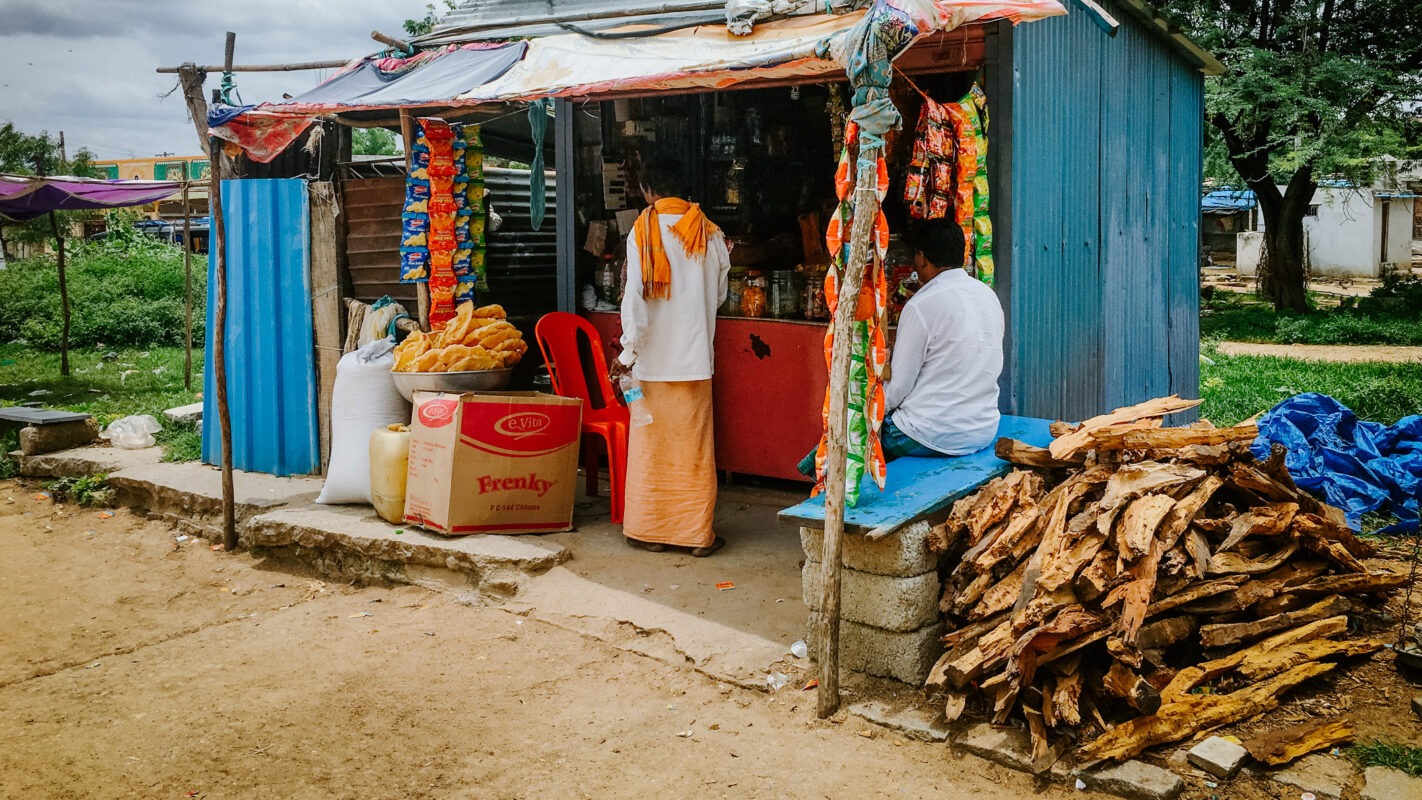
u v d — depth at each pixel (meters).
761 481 6.83
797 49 4.18
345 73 6.52
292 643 4.86
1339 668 4.06
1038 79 5.56
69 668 4.72
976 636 3.68
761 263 6.50
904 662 3.96
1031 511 3.86
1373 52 18.64
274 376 7.30
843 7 4.80
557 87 5.13
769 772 3.52
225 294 6.27
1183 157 8.46
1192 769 3.38
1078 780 3.33
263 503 6.54
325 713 4.09
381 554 5.64
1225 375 12.61
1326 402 6.82
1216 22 18.23
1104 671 3.59
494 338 6.23
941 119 4.64
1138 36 7.22
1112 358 7.02
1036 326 5.70
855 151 3.83
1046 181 5.75
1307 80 17.33
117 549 6.59
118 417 9.95
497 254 7.49
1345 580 4.26
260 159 6.36
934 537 3.95
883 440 4.70
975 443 4.63
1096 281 6.64
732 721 3.89
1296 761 3.39
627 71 5.03
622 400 6.37
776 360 6.31
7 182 10.14
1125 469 3.88
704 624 4.61
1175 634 3.80
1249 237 33.91
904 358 4.59
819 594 4.09
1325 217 33.94
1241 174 21.30
